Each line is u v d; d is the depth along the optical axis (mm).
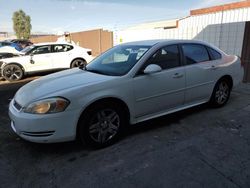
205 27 8469
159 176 2730
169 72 3896
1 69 9305
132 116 3629
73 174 2828
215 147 3350
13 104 3447
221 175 2719
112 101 3393
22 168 2975
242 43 7254
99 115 3316
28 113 3051
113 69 3791
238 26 7441
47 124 2998
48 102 3006
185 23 13070
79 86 3219
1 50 11484
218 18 10977
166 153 3217
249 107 4957
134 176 2748
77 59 10969
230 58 5082
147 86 3660
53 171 2900
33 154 3299
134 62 3699
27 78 10023
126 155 3205
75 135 3174
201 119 4367
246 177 2676
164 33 9969
